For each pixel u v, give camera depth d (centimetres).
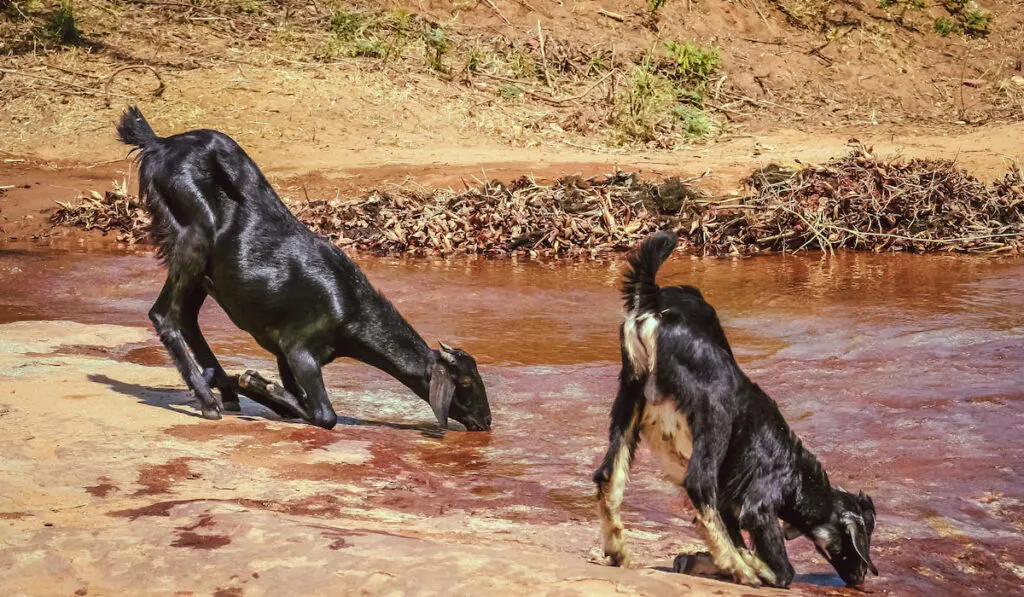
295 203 1520
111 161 1709
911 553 503
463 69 2170
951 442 659
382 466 589
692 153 1933
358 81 2039
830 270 1268
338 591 372
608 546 461
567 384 818
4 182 1583
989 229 1430
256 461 573
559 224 1441
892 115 2303
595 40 2389
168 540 416
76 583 382
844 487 587
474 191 1533
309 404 684
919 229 1449
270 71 2033
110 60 2005
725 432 457
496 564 393
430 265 1311
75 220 1465
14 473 504
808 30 2623
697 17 2569
